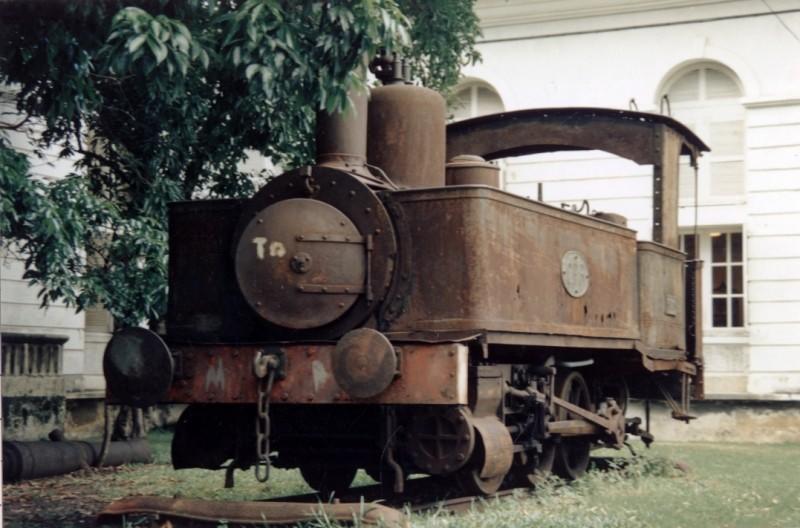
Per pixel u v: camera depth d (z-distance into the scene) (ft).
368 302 25.99
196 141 37.81
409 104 29.30
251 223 26.32
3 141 34.91
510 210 27.53
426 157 29.35
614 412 36.04
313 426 28.02
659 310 37.88
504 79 65.16
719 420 59.47
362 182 26.25
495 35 65.36
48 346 46.57
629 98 62.90
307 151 38.19
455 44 49.44
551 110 39.47
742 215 61.00
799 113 59.77
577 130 39.47
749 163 60.64
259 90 26.43
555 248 30.25
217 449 28.89
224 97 35.94
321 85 25.72
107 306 36.50
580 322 31.68
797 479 36.94
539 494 29.30
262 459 27.17
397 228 26.30
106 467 40.70
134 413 44.55
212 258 28.50
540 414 30.25
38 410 45.29
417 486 31.12
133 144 38.32
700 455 47.42
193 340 28.55
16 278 46.32
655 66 62.59
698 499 29.78
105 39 27.94
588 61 63.77
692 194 62.59
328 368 24.81
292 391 25.02
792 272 59.67
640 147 38.70
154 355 25.85
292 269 25.85
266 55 25.14
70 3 26.94
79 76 29.48
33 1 27.09
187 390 26.08
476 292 25.77
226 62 27.35
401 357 24.43
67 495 32.89
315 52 25.93
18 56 29.12
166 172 38.65
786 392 59.31
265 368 25.02
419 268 26.11
